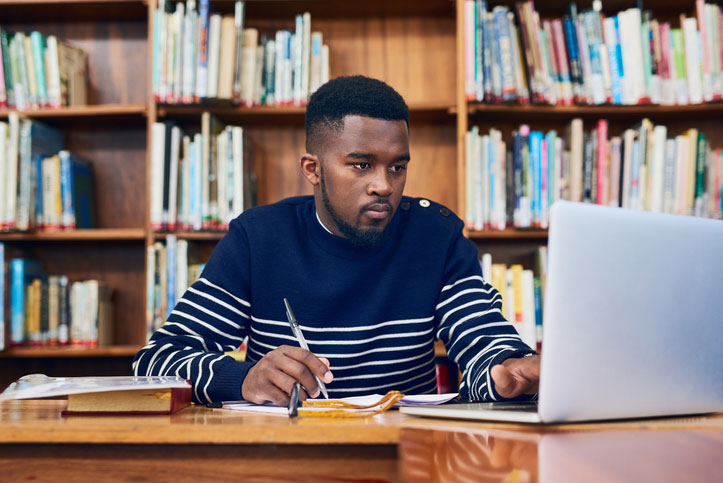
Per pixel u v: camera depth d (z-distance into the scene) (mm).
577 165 2352
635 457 531
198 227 2328
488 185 2346
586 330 707
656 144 2340
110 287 2545
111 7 2553
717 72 2344
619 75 2344
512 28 2363
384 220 1182
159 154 2336
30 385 823
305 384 923
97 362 2564
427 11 2652
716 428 699
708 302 808
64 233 2367
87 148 2658
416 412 785
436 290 1322
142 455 663
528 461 521
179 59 2340
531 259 2611
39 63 2434
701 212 2322
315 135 1224
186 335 1207
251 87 2396
